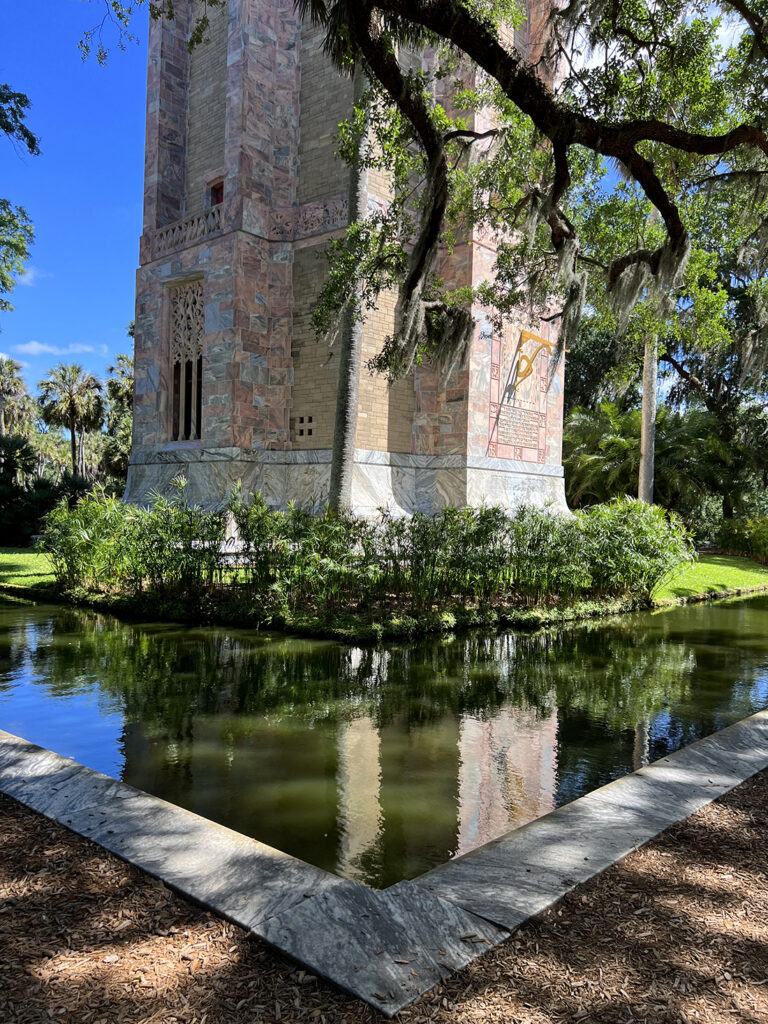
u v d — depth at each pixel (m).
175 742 4.75
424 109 7.29
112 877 2.51
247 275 15.77
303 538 9.18
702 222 11.84
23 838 2.81
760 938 2.20
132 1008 1.82
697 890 2.48
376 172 15.41
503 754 4.63
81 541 10.49
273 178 16.39
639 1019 1.81
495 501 16.45
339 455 12.07
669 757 3.87
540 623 9.74
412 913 2.27
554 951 2.11
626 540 11.50
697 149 7.37
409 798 3.86
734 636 9.34
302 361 16.05
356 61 6.90
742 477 25.77
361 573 8.91
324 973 1.96
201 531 9.72
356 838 3.34
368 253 10.94
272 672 6.75
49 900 2.34
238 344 15.54
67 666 6.81
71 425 43.09
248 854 2.65
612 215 11.02
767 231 10.28
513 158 10.41
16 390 54.75
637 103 8.02
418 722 5.34
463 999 1.88
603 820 3.05
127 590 10.45
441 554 9.35
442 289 16.09
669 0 7.66
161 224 18.47
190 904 2.34
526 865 2.63
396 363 10.87
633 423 25.84
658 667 7.40
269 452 16.06
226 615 9.00
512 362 17.23
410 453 16.36
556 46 8.85
